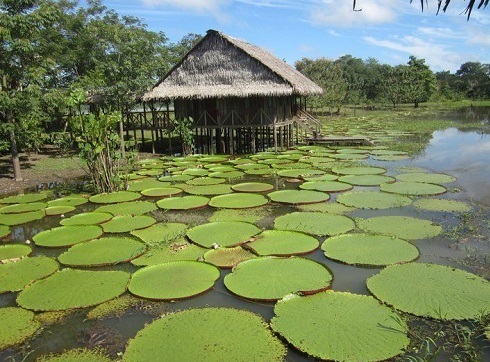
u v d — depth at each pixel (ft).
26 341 12.10
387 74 146.41
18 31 31.86
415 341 11.27
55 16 34.81
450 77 204.44
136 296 14.29
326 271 15.29
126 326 12.69
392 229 19.66
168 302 13.88
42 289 15.06
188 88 47.55
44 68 35.14
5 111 33.32
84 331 12.50
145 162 42.78
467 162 36.37
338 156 42.37
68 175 36.45
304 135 64.64
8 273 16.52
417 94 130.52
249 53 45.44
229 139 53.98
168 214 24.04
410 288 13.80
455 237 18.53
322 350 10.80
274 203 25.53
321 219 21.66
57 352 11.53
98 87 45.50
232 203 25.67
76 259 17.61
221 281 15.25
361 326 11.80
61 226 21.99
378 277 14.73
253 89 44.73
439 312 12.39
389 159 39.86
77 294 14.61
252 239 18.78
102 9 61.98
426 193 25.94
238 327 12.04
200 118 48.55
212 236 19.58
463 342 11.09
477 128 68.08
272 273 15.31
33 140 41.37
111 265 17.10
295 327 11.85
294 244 18.13
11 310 13.73
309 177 32.40
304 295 13.65
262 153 46.96
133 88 46.65
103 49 50.93
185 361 10.61
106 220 22.82
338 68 115.65
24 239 21.11
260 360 10.60
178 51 77.61
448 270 14.99
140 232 20.84
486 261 16.05
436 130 67.00
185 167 39.29
